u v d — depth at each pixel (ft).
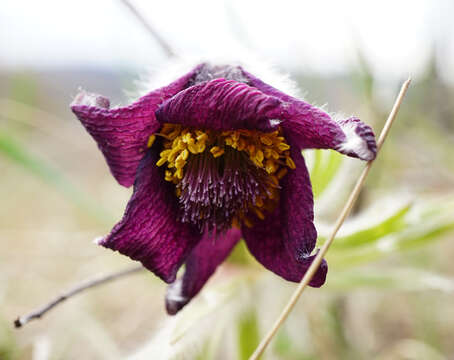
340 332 0.49
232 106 0.27
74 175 1.08
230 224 0.31
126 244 0.29
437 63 0.60
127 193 0.64
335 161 0.37
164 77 0.34
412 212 0.41
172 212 0.31
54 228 0.82
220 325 0.42
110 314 0.59
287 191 0.30
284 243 0.30
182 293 0.33
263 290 0.48
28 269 0.65
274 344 0.46
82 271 0.61
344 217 0.27
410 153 0.62
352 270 0.43
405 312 0.57
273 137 0.29
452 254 0.63
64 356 0.48
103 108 0.29
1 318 0.45
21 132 0.96
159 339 0.37
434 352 0.47
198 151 0.30
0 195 0.93
